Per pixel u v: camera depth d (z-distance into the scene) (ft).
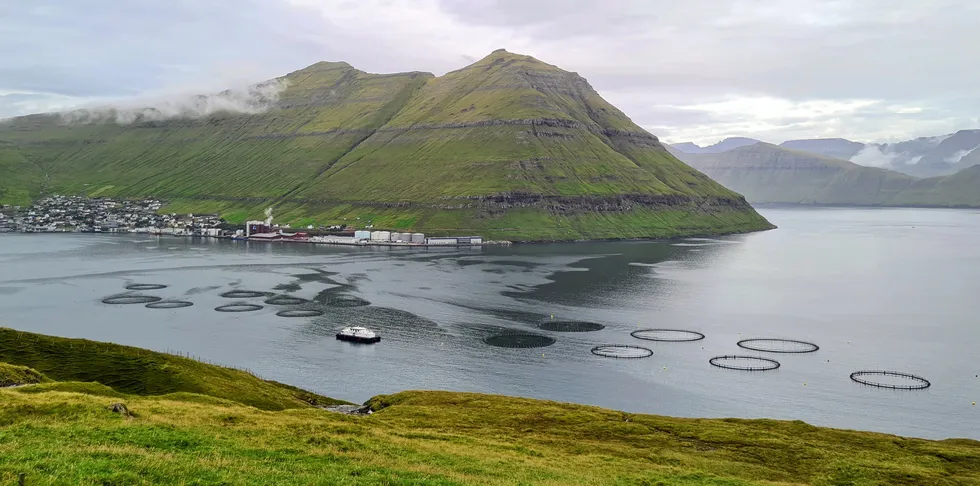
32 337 513.04
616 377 636.48
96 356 481.87
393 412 395.96
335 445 253.44
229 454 219.41
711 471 299.79
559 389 599.16
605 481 254.06
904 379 636.48
